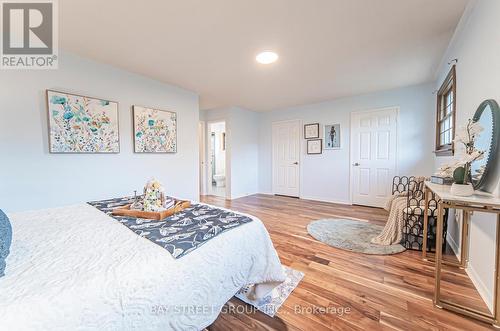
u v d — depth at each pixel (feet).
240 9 5.24
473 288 5.21
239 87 11.18
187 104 11.31
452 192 4.60
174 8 5.16
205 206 5.24
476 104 5.36
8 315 1.77
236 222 4.10
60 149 7.07
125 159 8.82
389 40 6.75
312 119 15.39
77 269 2.43
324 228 9.54
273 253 4.32
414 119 11.65
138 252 2.86
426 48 7.29
